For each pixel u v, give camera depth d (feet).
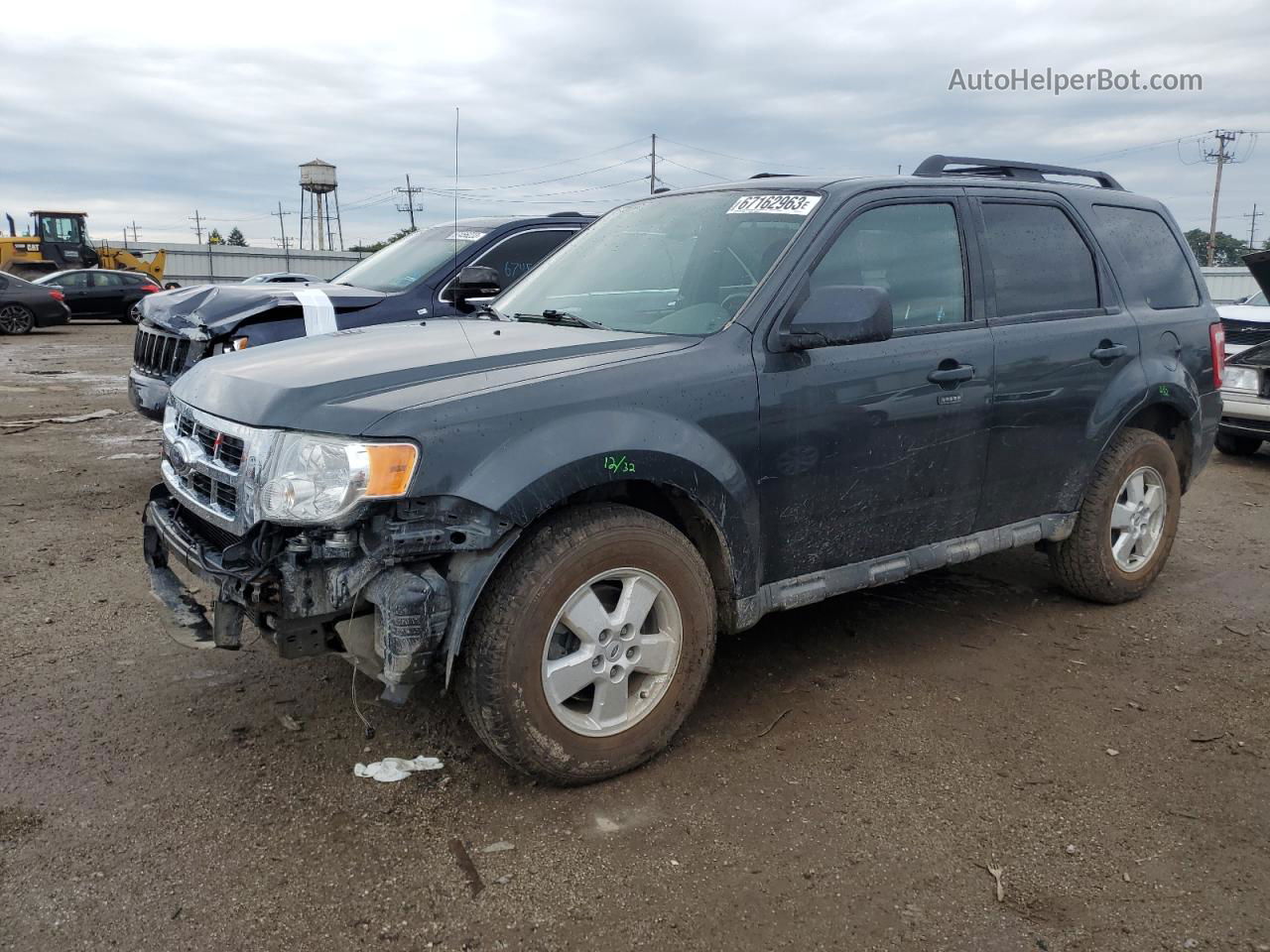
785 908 8.34
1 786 9.93
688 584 10.47
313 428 9.07
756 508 10.96
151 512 11.44
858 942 7.96
